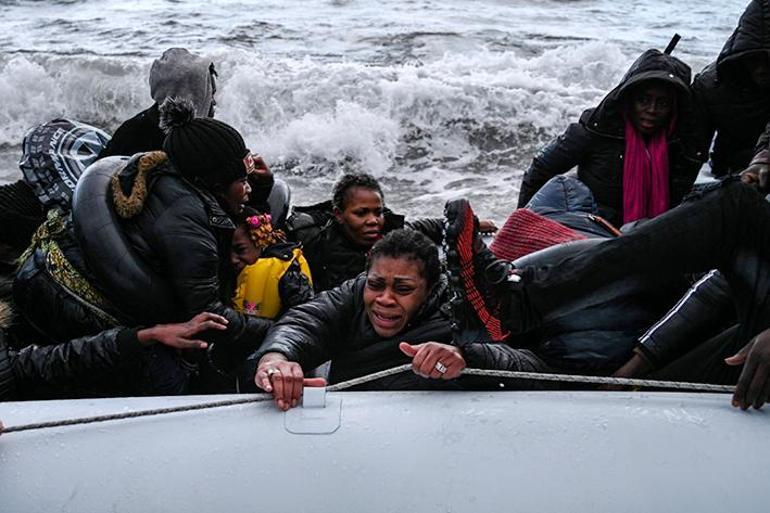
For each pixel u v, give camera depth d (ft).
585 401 6.38
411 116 24.40
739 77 12.96
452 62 26.84
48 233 8.87
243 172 8.75
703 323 7.73
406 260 7.78
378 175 22.40
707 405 6.37
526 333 8.43
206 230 8.34
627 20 36.70
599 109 12.52
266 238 9.41
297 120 24.48
